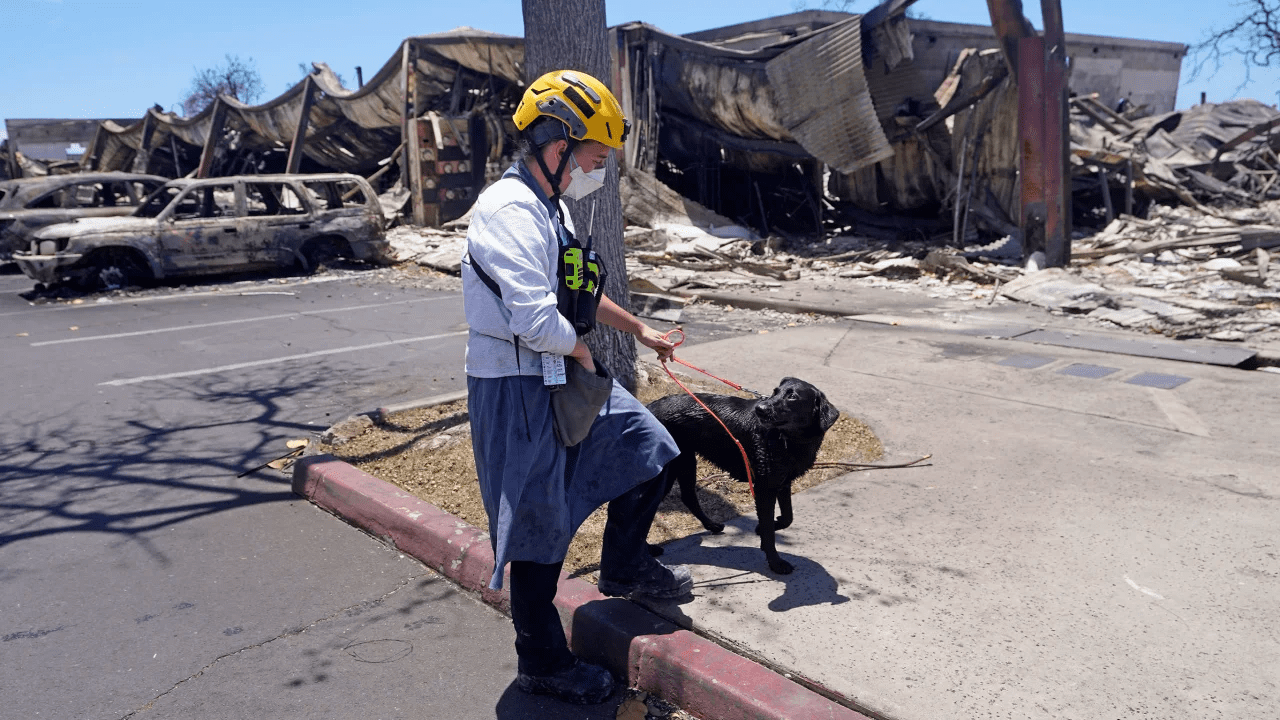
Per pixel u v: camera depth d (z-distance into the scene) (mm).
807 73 13188
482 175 18344
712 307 10094
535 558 2406
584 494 2623
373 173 23328
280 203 13719
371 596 3283
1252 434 4609
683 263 12766
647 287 10938
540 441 2359
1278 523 3463
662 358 2811
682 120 15914
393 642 2947
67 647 2934
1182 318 7785
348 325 9000
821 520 3635
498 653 2881
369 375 6781
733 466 3186
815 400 2789
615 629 2754
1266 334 7199
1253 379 5781
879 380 5977
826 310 9297
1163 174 15289
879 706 2336
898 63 13055
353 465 4496
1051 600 2887
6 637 3000
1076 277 9969
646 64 15297
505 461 2344
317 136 21953
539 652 2551
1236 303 8812
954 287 10773
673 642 2658
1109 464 4199
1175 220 14203
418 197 17766
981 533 3439
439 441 4777
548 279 2320
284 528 3930
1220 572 3059
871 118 12969
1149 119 18422
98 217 12898
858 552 3305
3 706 2596
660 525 3684
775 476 2967
